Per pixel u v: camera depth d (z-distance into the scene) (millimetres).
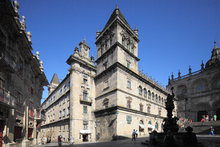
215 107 51250
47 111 58312
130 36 37812
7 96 15812
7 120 16453
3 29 16031
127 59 34812
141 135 33688
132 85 34719
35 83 30266
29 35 25703
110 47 34062
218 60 57062
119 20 34000
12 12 16406
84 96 35156
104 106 33156
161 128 43906
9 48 17672
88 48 39969
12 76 17750
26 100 22922
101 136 31828
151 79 44031
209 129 32188
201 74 57094
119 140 26734
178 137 14953
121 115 29359
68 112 35406
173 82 65938
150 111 40094
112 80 31922
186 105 59031
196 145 14047
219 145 13938
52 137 44000
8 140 16422
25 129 21969
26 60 23484
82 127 32750
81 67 36531
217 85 52312
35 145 25953
